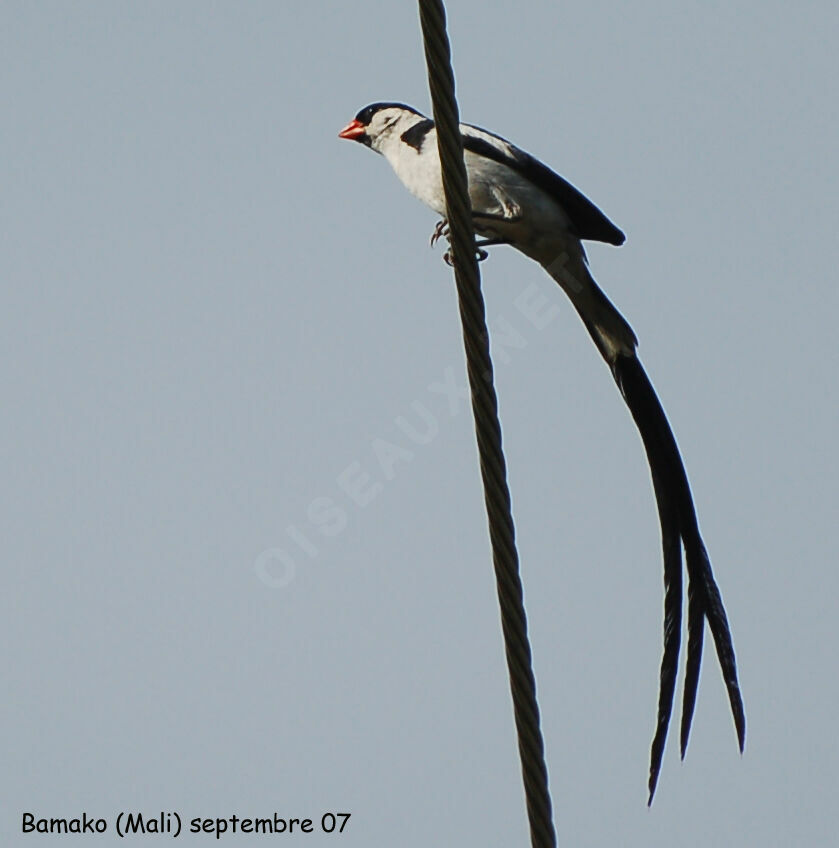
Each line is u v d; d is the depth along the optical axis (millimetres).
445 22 7000
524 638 6871
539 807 6766
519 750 6812
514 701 6832
